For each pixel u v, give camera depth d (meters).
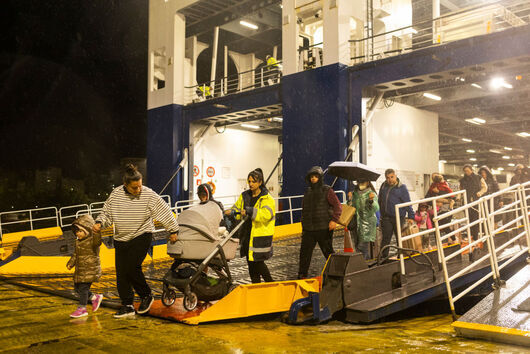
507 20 15.65
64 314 5.83
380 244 8.59
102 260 10.41
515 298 5.39
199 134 22.89
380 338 4.69
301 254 6.57
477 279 7.02
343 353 4.05
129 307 5.65
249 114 20.94
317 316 5.38
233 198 24.03
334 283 5.69
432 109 20.17
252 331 4.96
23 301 6.84
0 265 10.26
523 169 11.68
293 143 17.66
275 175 26.33
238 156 24.44
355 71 16.50
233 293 5.43
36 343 4.45
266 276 6.06
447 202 9.97
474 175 10.16
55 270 10.41
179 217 5.89
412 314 6.89
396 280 6.25
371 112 16.61
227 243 5.99
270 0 21.55
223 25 24.81
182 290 5.71
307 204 6.52
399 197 7.93
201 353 4.08
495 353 4.08
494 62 13.58
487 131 27.27
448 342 4.52
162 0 23.50
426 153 19.16
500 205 10.70
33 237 11.29
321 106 16.88
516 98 18.92
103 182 63.84
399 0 20.05
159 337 4.65
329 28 16.77
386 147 17.19
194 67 23.95
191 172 22.38
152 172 23.11
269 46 27.77
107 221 5.57
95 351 4.16
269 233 5.99
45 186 61.94
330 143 16.53
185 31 24.66
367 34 17.25
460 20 15.45
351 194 8.12
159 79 24.22
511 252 8.16
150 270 9.65
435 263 7.28
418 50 15.02
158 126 23.08
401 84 15.98
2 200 57.22
